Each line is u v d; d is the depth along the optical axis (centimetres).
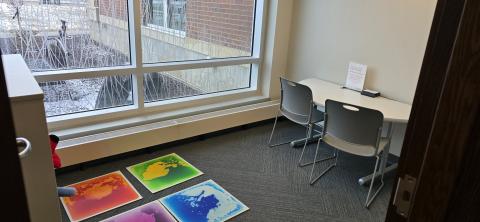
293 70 396
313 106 297
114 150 279
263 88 404
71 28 265
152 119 314
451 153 54
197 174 281
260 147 339
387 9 293
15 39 243
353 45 327
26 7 241
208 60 355
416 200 60
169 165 293
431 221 59
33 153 147
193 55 345
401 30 287
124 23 292
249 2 371
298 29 377
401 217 67
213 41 356
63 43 265
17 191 48
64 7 257
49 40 258
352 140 250
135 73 304
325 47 353
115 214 225
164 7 307
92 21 273
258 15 376
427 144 58
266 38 383
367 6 308
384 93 310
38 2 245
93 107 297
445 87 53
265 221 227
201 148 329
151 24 304
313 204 249
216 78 374
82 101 290
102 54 287
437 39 54
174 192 254
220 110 360
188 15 327
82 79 282
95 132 282
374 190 271
